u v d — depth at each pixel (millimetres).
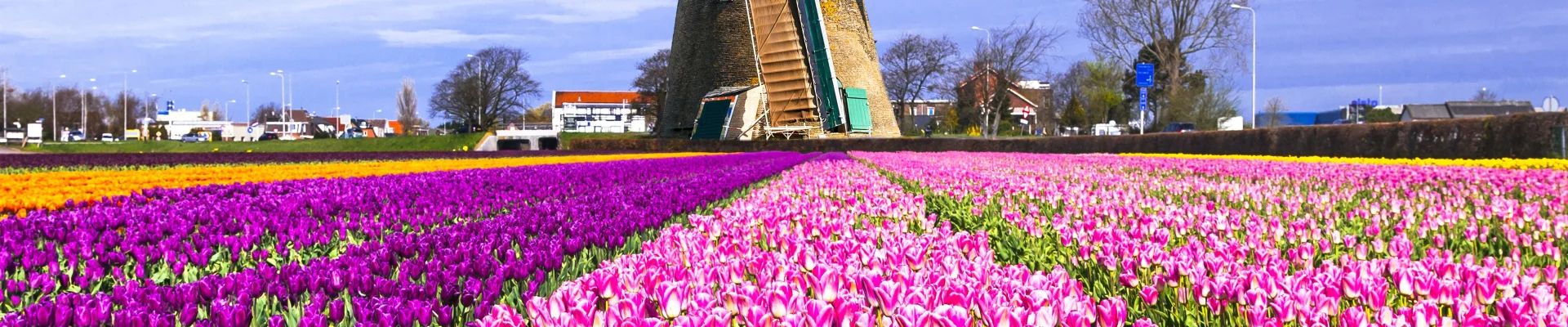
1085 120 83500
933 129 90250
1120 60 66375
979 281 4559
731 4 57469
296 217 9352
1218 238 7559
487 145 75812
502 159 35781
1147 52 69500
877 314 4152
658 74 91062
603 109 160250
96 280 6008
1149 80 43438
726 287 4461
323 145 78375
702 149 51000
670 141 52625
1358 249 6273
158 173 20875
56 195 13945
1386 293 4820
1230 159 26641
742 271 5039
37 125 86062
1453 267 5020
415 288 4883
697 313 3697
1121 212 8859
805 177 15219
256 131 126000
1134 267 5590
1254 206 10852
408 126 131125
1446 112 71438
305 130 144000
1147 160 25859
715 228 7246
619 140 55688
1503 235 7969
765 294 3900
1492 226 8617
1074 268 6438
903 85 82875
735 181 14656
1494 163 22109
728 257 5820
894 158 28828
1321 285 4477
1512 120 24469
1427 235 8109
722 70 57531
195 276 6457
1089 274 6055
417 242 6742
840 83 54000
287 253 7250
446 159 36094
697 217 7336
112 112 133375
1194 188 13008
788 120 54156
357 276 4984
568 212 9070
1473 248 7465
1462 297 4566
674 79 60719
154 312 4301
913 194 12594
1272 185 14648
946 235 6727
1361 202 10789
